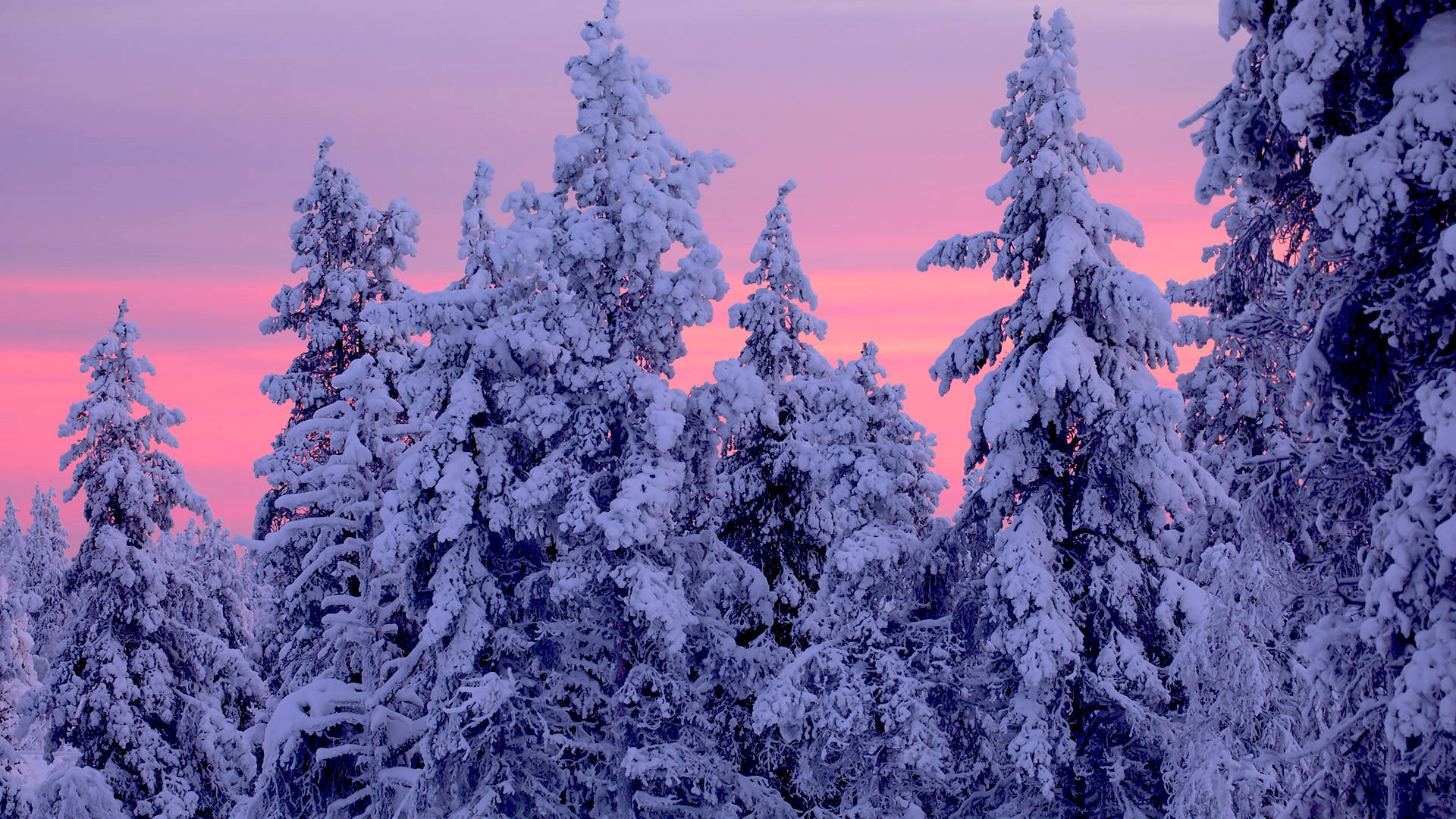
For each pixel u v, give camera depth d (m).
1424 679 9.25
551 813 21.88
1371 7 10.15
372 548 21.59
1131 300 18.22
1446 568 9.47
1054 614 17.62
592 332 22.16
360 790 23.36
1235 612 13.26
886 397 23.58
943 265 20.27
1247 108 11.31
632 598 20.70
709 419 22.94
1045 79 19.09
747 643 24.94
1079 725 18.78
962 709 20.27
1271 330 12.16
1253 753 13.88
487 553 22.72
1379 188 9.57
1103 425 18.14
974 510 20.38
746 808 22.62
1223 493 18.05
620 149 22.53
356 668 25.08
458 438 21.39
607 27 22.59
